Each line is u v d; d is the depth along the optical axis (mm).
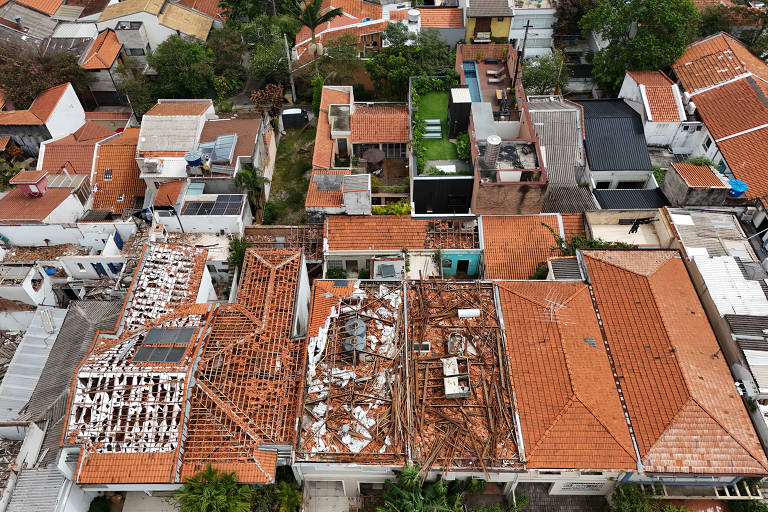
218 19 71812
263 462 29578
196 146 49312
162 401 30312
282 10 69438
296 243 44625
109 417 30000
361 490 33531
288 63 60656
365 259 44188
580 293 37062
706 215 41688
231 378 32219
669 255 38938
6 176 54688
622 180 51094
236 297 37781
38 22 68125
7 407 33156
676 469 29250
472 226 44156
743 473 29125
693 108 53469
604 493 32812
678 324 34781
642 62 56906
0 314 38219
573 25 66125
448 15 65500
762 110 50250
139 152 48906
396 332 35250
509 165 42625
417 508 28609
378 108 56000
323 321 35562
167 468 28953
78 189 46562
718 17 62469
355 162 52188
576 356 33594
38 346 36312
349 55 59250
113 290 39469
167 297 36188
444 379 32719
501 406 31703
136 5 65812
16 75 57125
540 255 42312
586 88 64438
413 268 42594
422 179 44812
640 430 30594
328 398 31984
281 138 59281
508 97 50406
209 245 43500
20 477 29516
